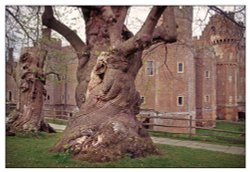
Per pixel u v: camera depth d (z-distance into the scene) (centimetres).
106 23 1122
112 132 892
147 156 917
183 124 3659
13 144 1175
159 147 1195
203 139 1470
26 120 1462
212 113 4700
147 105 3512
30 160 873
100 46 1155
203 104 4575
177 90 3706
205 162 944
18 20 1341
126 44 992
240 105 5462
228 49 5025
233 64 5256
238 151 1177
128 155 876
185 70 3744
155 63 3588
